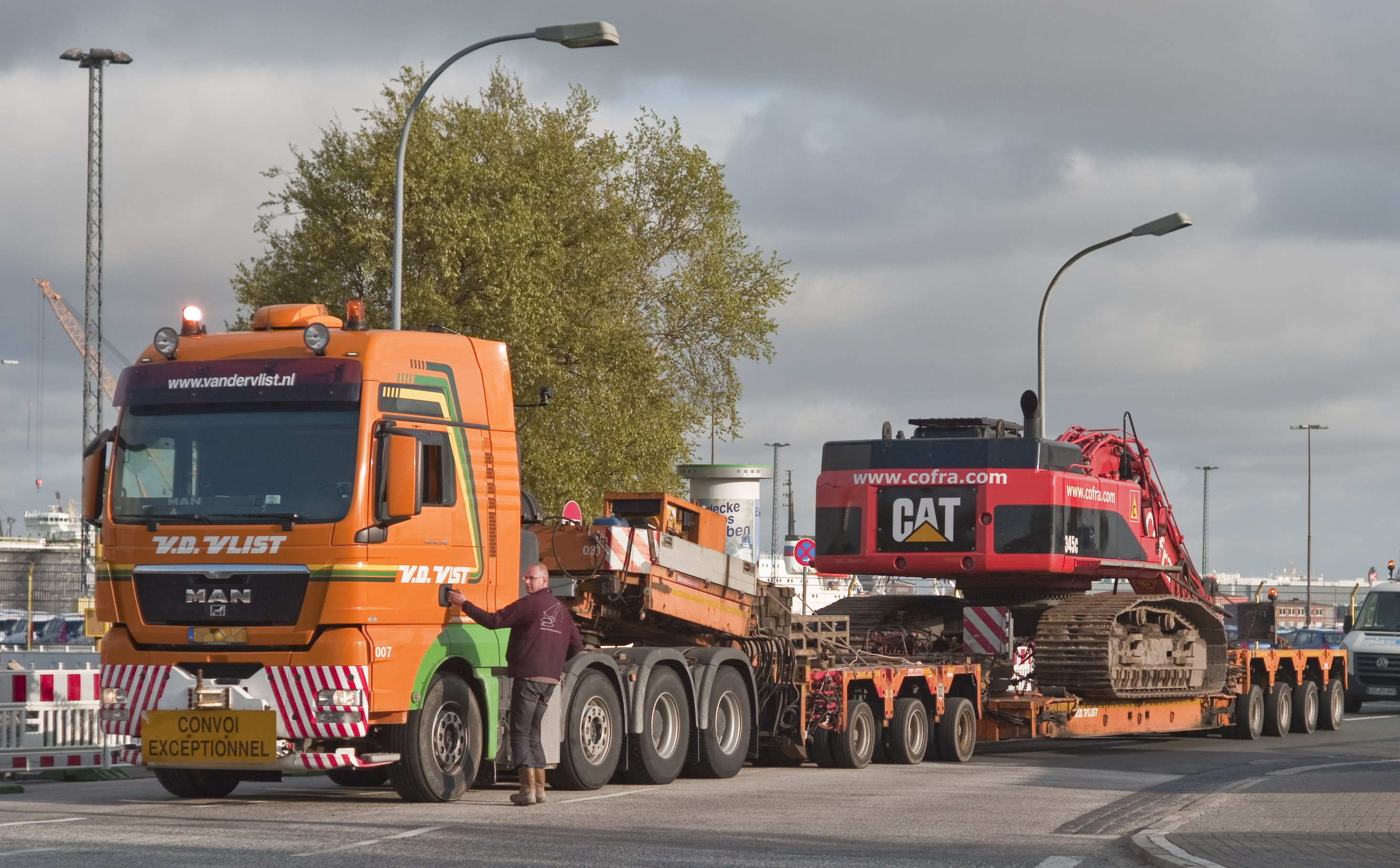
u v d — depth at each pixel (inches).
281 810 506.9
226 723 501.0
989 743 1008.2
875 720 762.8
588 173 1534.2
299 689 497.0
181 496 514.9
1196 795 612.4
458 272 1376.7
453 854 397.1
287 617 499.8
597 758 594.2
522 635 534.6
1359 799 571.2
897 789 610.5
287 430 512.1
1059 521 862.5
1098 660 836.6
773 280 1724.9
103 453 530.0
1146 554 964.0
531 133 1505.9
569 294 1478.8
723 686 669.3
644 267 1675.7
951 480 872.9
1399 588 1491.1
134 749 522.3
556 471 1391.5
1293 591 4315.9
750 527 1379.2
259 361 522.0
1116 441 970.1
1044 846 437.7
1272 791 608.7
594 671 598.5
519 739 530.9
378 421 512.1
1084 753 906.7
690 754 653.9
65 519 4842.5
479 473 551.8
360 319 568.7
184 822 467.2
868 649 839.1
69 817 481.1
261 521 505.0
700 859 394.0
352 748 512.1
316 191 1430.9
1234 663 1032.2
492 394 564.7
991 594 933.2
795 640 740.7
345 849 404.5
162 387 527.8
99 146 2063.2
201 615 507.2
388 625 507.8
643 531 658.2
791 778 666.8
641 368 1508.4
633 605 667.4
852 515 889.5
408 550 514.6
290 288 1418.6
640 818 487.8
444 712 538.6
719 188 1713.8
